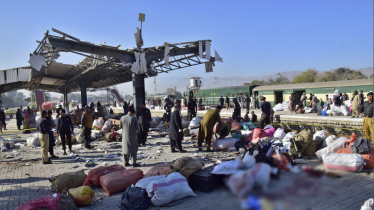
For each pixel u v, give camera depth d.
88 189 4.96
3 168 7.99
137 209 4.59
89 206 4.89
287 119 17.77
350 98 20.27
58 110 19.58
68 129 10.01
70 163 8.45
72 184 5.66
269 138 8.69
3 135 16.86
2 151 10.95
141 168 7.39
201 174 5.38
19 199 5.32
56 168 7.84
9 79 11.99
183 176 5.36
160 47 13.70
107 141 12.49
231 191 2.43
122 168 6.40
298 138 7.71
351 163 5.64
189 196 5.14
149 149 10.16
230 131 10.47
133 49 13.50
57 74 25.19
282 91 25.94
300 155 7.37
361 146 6.52
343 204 4.20
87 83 26.88
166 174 5.79
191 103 19.22
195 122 15.09
